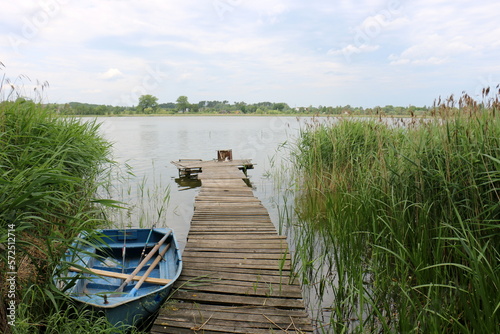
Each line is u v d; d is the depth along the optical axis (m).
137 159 17.78
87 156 8.05
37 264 3.88
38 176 3.81
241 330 3.72
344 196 7.07
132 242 6.02
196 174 14.62
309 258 5.69
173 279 4.38
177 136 31.81
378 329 3.87
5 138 5.53
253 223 7.22
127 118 94.75
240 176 12.60
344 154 9.79
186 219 8.41
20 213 3.61
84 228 3.96
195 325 3.79
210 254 5.63
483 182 4.20
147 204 9.58
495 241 3.96
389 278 4.47
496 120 4.69
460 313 3.69
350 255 5.15
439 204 4.66
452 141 4.65
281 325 3.82
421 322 3.58
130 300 3.72
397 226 4.96
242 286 4.63
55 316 3.51
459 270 4.13
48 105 7.47
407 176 5.17
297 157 11.89
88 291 4.35
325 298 4.61
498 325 3.17
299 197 9.98
